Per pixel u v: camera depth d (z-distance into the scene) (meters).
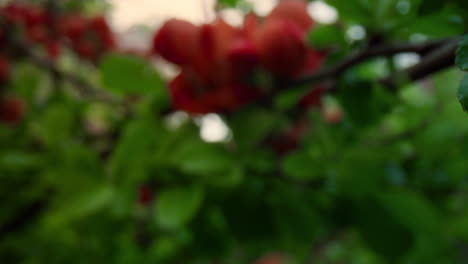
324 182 0.42
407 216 0.42
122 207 0.40
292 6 0.39
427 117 0.47
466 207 0.48
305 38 0.37
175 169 0.40
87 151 0.41
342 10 0.35
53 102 0.53
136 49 0.56
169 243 0.51
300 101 0.41
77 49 0.56
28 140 0.47
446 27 0.34
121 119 0.50
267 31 0.37
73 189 0.40
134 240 0.48
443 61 0.33
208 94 0.38
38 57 0.52
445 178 0.45
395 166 0.45
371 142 0.45
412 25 0.34
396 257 0.42
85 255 0.46
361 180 0.41
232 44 0.37
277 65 0.37
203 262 0.52
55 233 0.45
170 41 0.37
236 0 0.40
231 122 0.40
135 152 0.40
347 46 0.37
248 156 0.40
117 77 0.40
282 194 0.42
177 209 0.39
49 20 0.56
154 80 0.40
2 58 0.49
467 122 0.46
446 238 0.46
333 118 0.48
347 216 0.42
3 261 0.46
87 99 0.53
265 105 0.40
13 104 0.49
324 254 0.76
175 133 0.41
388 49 0.35
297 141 0.44
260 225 0.42
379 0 0.35
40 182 0.43
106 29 0.56
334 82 0.39
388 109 0.36
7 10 0.53
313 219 0.43
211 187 0.41
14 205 0.44
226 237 0.46
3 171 0.42
